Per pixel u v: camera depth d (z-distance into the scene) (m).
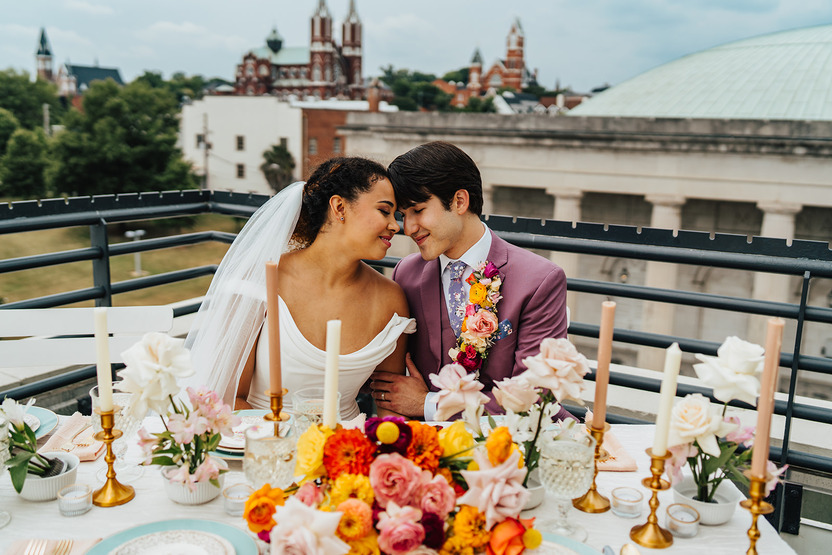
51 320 1.84
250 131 65.25
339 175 1.90
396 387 2.04
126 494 1.32
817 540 2.21
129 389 1.22
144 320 1.88
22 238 40.97
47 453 1.38
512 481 1.07
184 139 67.19
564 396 1.17
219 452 1.47
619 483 1.44
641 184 28.27
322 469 1.08
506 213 31.91
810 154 25.69
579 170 28.97
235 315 1.93
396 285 2.10
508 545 1.06
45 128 72.44
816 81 37.31
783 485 2.14
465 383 1.22
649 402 3.10
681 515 1.28
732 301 2.31
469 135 30.20
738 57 41.47
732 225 29.11
